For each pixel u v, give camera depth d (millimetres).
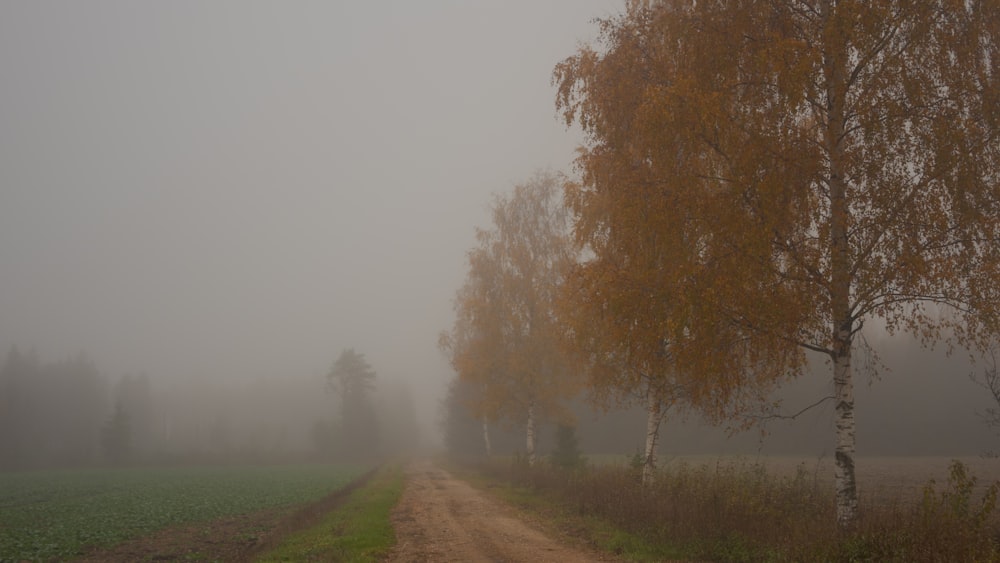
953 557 7672
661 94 9852
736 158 10008
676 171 10680
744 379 11617
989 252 9648
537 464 29969
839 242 9930
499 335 34281
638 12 13211
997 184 9742
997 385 11023
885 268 9562
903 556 7988
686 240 10406
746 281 9703
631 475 19797
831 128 10000
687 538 11727
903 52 9781
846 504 9516
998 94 9398
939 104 9688
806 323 10156
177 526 22406
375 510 19609
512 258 33156
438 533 15195
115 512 27547
